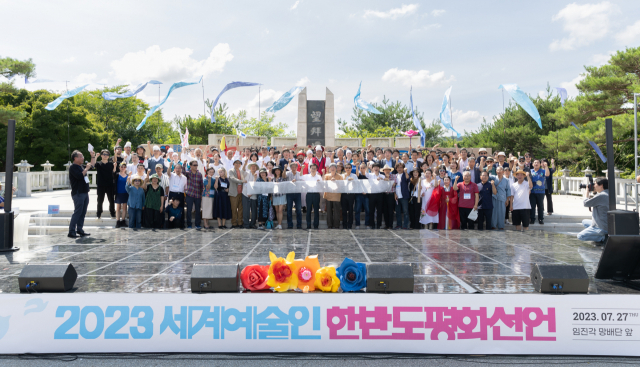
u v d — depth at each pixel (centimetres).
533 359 376
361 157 1163
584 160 2392
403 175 998
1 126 3038
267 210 1002
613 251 471
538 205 1058
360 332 391
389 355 387
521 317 386
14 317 385
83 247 729
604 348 381
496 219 989
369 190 988
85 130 3297
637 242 462
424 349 389
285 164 1112
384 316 391
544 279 395
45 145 3116
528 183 956
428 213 994
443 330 389
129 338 388
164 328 390
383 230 963
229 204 1024
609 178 504
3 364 363
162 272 534
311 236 863
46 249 708
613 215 487
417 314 390
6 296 386
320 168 1195
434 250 701
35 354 383
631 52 1828
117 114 4144
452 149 2097
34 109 3102
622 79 1803
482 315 388
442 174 994
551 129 2872
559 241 797
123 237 848
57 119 3198
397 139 2294
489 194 975
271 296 392
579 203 1506
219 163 1090
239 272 417
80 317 388
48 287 401
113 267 564
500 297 388
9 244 673
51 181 2022
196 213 995
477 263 592
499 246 740
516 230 967
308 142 2323
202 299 391
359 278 410
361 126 4106
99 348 388
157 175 1002
